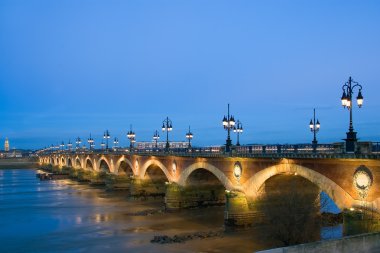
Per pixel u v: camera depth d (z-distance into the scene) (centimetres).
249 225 5512
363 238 2448
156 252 4759
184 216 6981
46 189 12794
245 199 5578
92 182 14262
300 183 5181
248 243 4925
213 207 7694
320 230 5088
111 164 12506
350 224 3809
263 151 5203
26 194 11300
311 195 5238
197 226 6159
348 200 4009
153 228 6128
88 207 8494
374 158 3603
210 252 4666
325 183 4291
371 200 3769
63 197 10450
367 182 3800
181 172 7606
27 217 7375
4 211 8081
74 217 7281
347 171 4028
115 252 4834
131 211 7812
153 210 7769
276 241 4831
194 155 6831
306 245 2275
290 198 4756
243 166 5678
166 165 8312
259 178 5316
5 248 5153
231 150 5978
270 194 5338
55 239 5588
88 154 15838
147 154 9262
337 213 6231
